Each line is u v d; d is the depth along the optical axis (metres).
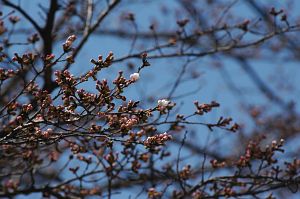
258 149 7.94
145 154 7.82
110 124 5.67
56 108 5.53
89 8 10.45
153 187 8.27
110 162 7.79
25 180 11.23
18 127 5.63
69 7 10.21
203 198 7.87
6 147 6.99
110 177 8.00
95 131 5.70
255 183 7.82
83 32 10.56
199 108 7.09
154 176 8.72
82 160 7.98
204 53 10.15
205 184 7.94
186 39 10.27
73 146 7.66
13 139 5.78
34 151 7.87
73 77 5.44
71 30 9.67
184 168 8.17
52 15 9.41
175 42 10.26
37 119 5.81
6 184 8.20
